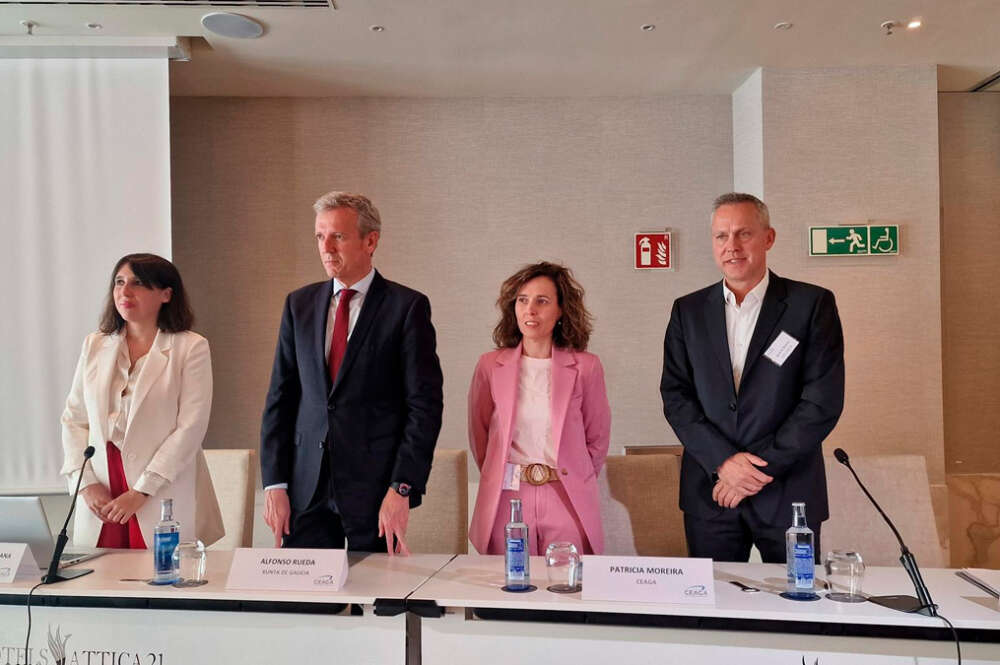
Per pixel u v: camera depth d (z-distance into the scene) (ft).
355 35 12.63
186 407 8.42
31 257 13.09
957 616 5.72
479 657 6.04
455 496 9.86
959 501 13.96
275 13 11.81
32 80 13.17
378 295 8.00
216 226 15.48
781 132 14.24
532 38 12.82
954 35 12.87
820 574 6.95
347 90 15.23
